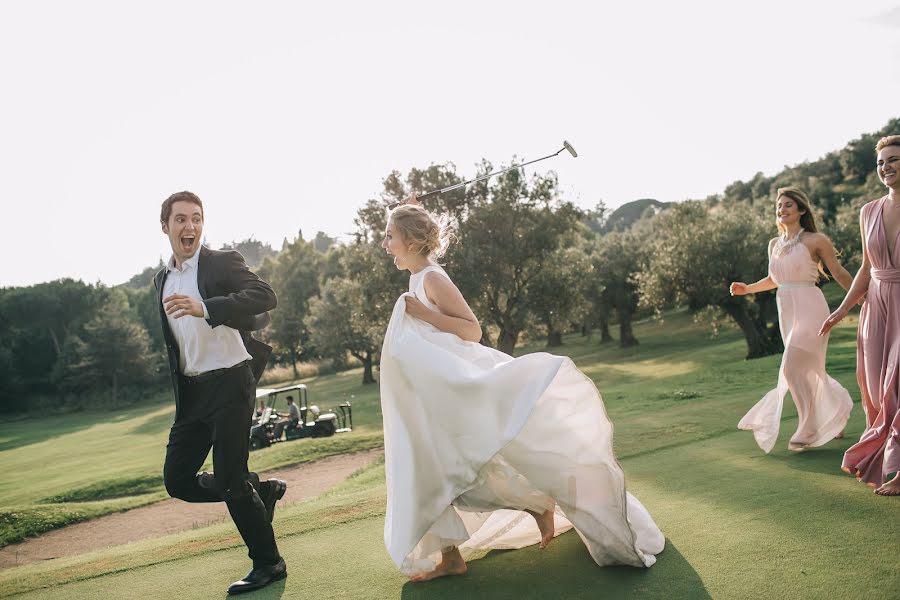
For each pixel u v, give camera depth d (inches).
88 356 2449.6
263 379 2325.3
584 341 2050.9
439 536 113.0
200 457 128.5
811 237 187.9
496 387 108.9
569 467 109.6
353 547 135.3
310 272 2554.1
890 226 148.9
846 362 395.5
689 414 268.1
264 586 118.2
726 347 1242.6
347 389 1644.9
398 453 113.3
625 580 104.2
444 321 117.6
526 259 1069.8
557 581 107.1
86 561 151.9
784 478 150.8
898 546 104.3
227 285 126.8
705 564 106.0
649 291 1101.1
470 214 1066.7
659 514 133.6
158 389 2620.6
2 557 370.6
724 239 1029.8
